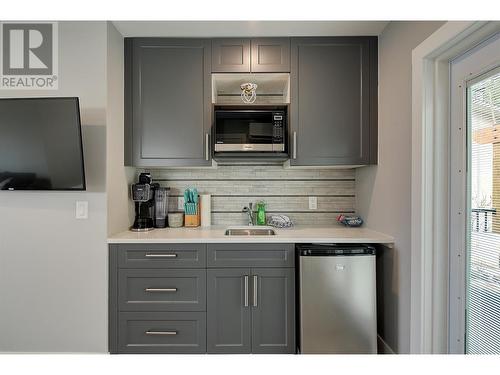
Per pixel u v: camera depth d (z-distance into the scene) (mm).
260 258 2049
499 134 1339
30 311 2084
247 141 2271
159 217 2531
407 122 1833
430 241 1648
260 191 2697
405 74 1864
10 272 2092
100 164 2062
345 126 2301
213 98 2354
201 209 2615
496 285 1349
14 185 2010
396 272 1960
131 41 2301
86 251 2064
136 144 2303
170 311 2047
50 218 2082
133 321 2055
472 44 1461
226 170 2701
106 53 2061
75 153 1942
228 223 2693
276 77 2387
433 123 1645
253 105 2275
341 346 1976
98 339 2055
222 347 2047
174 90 2307
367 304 1978
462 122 1547
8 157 1972
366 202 2463
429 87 1651
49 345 2072
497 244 1347
